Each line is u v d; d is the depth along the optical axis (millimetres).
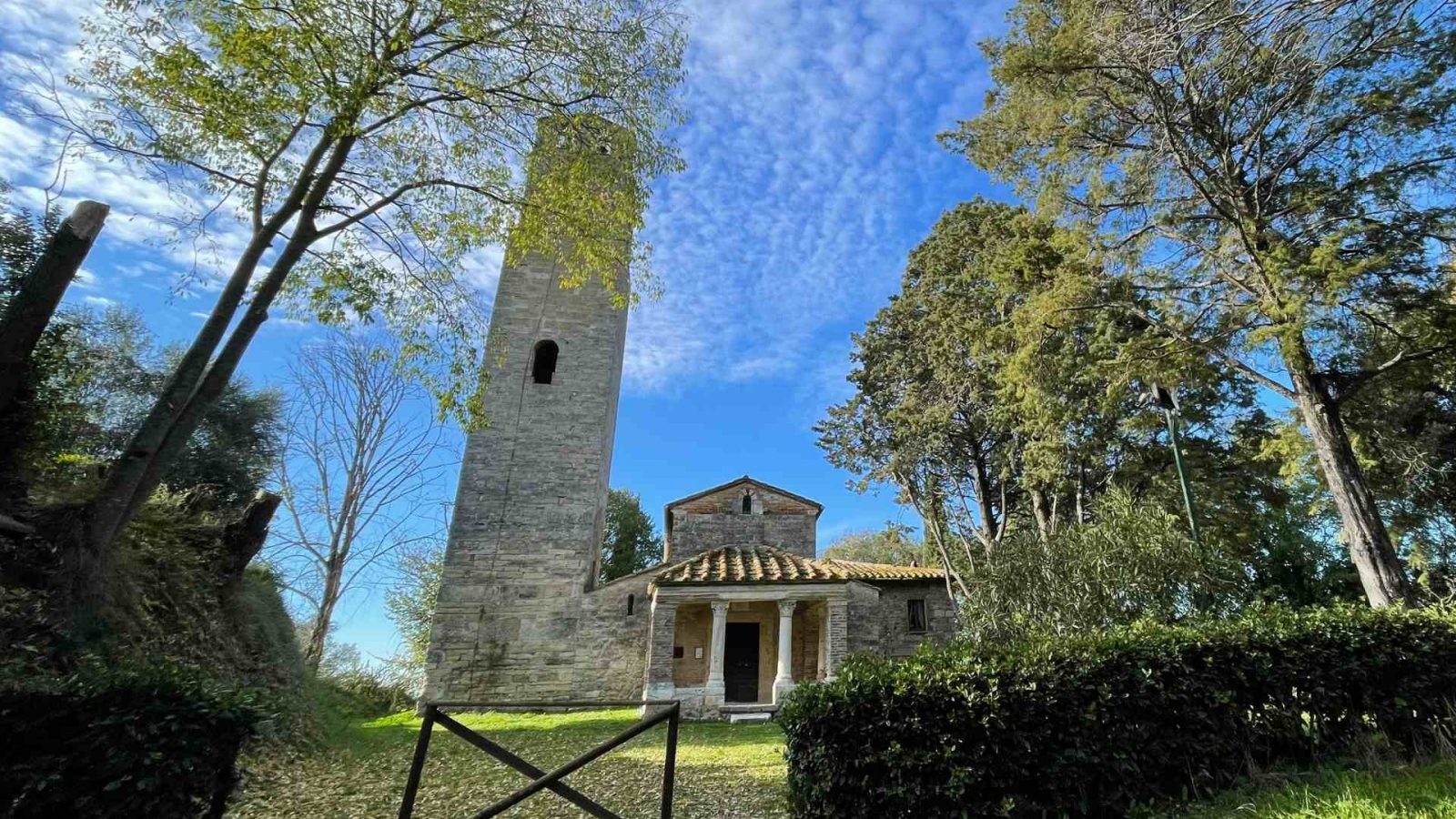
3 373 7594
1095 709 5188
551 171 11633
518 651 17469
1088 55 10977
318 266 10477
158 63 7836
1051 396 14281
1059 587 9500
